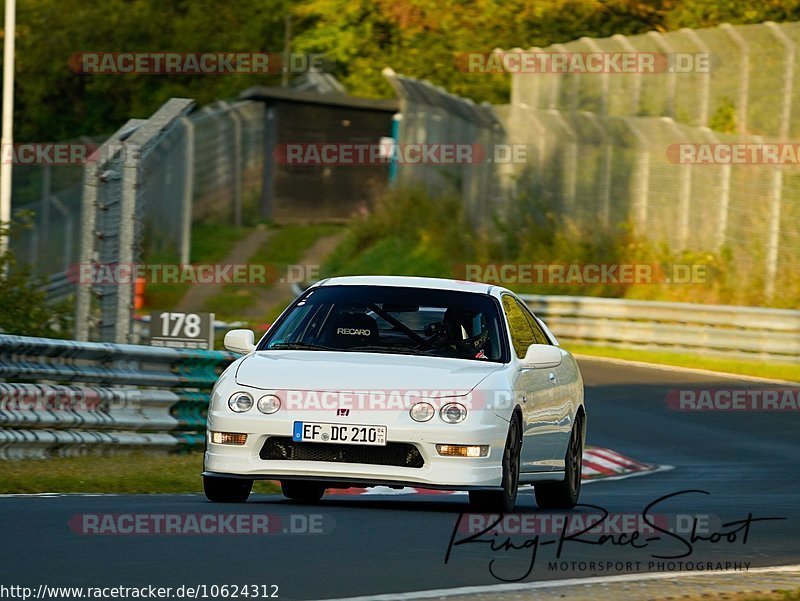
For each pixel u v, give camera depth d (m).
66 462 45.31
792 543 31.14
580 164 138.12
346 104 183.12
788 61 113.75
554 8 193.12
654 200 128.38
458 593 21.88
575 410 40.38
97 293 53.88
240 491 34.22
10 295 64.88
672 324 107.12
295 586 21.98
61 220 143.88
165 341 53.47
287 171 182.00
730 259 119.50
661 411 76.25
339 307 36.47
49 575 22.08
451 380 32.97
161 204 157.38
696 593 22.72
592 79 137.25
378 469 31.97
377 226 166.12
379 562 25.03
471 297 36.91
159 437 50.81
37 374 46.16
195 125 177.25
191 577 22.33
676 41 125.25
